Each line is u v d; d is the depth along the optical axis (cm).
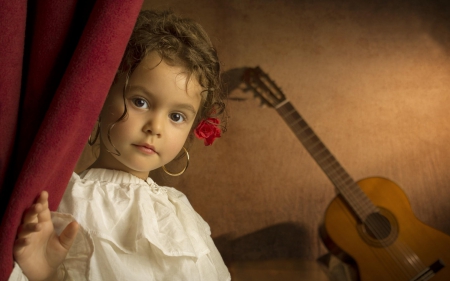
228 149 212
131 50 69
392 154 221
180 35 77
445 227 220
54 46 46
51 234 48
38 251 47
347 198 176
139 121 67
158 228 66
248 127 214
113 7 44
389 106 223
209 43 85
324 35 223
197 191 209
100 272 58
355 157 218
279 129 216
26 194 41
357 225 174
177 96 69
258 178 213
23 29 42
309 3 224
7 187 45
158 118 68
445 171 223
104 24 44
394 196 180
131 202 66
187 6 213
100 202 64
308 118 217
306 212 215
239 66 215
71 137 43
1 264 42
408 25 229
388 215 175
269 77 208
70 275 55
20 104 47
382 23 228
